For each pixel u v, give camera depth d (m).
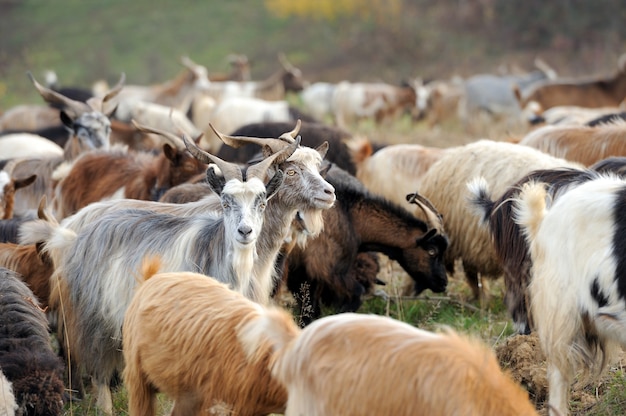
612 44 52.00
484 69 53.59
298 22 63.22
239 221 9.30
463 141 30.33
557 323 8.49
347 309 13.00
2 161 17.28
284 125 17.33
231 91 38.19
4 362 8.44
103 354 10.12
